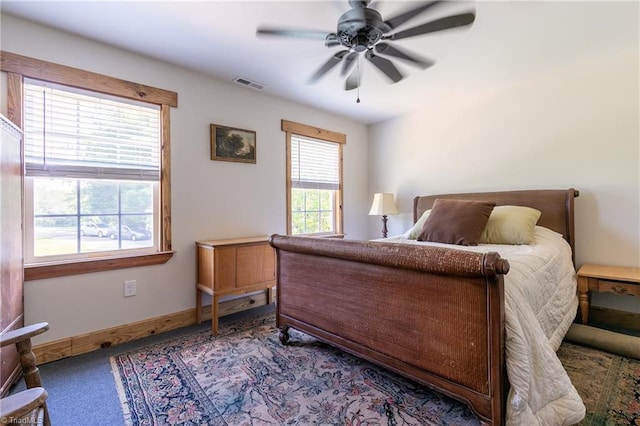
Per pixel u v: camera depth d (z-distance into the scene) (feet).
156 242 8.91
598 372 6.18
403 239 10.05
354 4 6.22
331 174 13.98
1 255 5.52
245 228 10.74
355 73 9.06
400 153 14.12
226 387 5.85
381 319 5.59
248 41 7.70
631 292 7.52
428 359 4.91
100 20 6.79
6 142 5.72
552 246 7.89
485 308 4.27
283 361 6.85
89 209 7.84
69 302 7.35
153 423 4.88
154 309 8.69
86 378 6.24
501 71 9.52
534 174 10.33
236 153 10.43
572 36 7.60
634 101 8.56
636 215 8.61
